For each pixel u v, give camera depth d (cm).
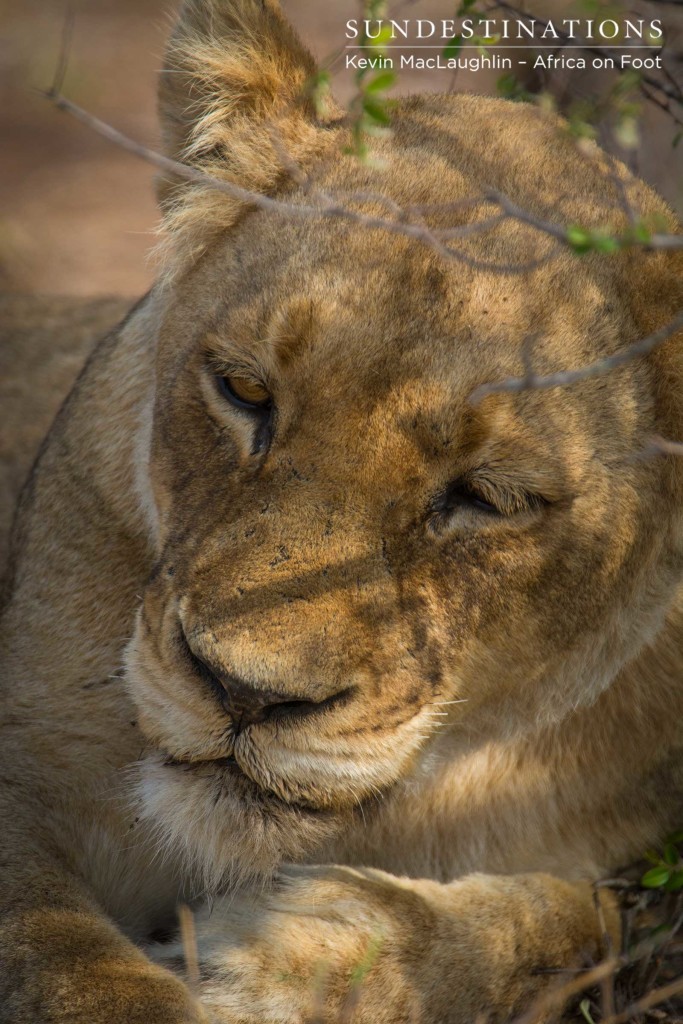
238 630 508
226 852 546
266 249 593
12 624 721
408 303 543
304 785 531
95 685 673
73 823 673
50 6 2619
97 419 700
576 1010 621
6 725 688
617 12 728
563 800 674
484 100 670
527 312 550
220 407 580
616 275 581
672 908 673
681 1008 624
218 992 574
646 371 586
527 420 538
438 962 599
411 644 544
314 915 602
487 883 646
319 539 526
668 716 661
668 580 629
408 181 598
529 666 598
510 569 560
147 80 2275
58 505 716
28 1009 545
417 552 545
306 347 544
